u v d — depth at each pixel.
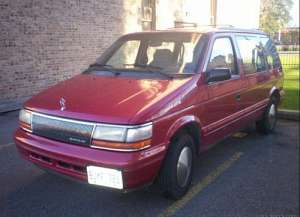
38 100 4.46
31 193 4.71
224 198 4.74
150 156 3.92
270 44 7.54
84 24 11.17
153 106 4.05
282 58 22.38
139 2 13.32
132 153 3.79
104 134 3.84
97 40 11.70
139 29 13.47
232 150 6.55
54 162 4.12
